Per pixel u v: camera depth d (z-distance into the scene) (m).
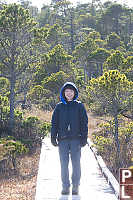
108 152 10.91
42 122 15.99
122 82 10.93
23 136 14.95
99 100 11.22
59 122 6.01
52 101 28.42
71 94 5.98
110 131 11.76
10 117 15.99
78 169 6.12
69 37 73.19
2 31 16.56
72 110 5.96
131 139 11.30
